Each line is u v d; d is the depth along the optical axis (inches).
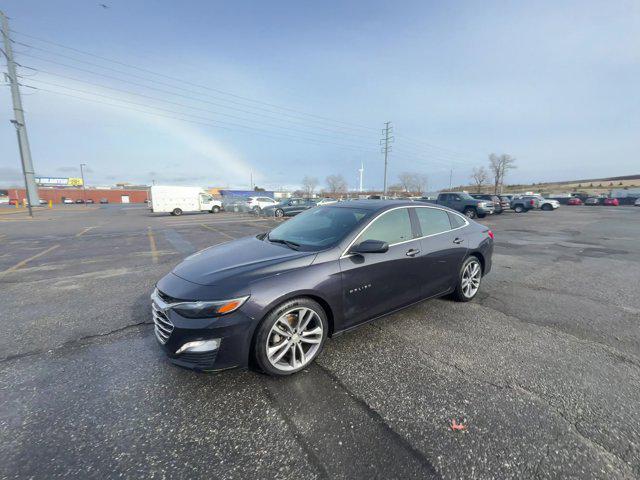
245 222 746.8
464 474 66.2
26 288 197.3
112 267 255.4
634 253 311.4
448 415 83.4
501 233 480.1
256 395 92.4
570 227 571.2
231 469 68.5
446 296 173.6
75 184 3944.4
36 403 89.3
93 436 77.4
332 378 100.0
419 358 111.4
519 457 70.1
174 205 1099.3
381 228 128.6
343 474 66.6
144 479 66.2
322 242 119.7
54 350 119.3
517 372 102.7
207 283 97.2
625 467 67.2
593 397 89.8
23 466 68.7
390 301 127.5
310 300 104.3
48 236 466.0
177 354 93.7
